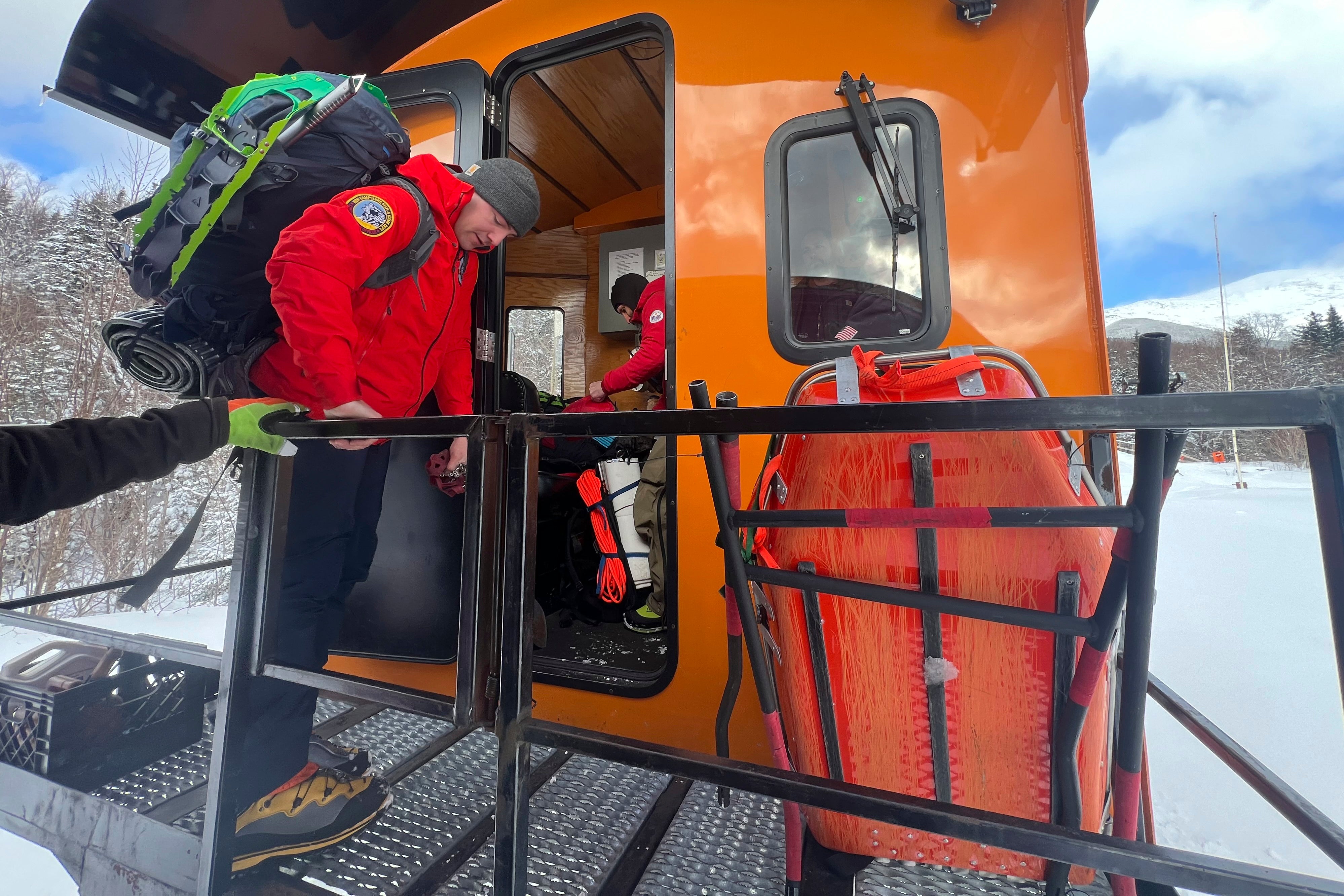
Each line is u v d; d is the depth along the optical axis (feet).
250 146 3.54
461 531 6.39
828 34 5.42
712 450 3.16
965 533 3.03
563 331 13.35
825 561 3.20
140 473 2.85
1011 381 3.11
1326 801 6.36
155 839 3.75
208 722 5.56
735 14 5.71
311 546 4.33
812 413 2.34
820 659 3.29
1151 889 3.61
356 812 4.17
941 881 3.75
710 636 5.45
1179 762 7.14
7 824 4.40
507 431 2.91
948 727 3.16
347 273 3.61
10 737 4.57
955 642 3.13
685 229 5.74
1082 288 4.69
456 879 3.84
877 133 5.22
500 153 6.79
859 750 3.29
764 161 5.55
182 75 8.12
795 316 5.47
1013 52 4.91
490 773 5.16
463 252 4.97
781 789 2.39
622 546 8.14
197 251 3.65
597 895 3.68
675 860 4.00
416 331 4.47
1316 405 1.81
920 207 5.08
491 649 3.02
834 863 3.80
